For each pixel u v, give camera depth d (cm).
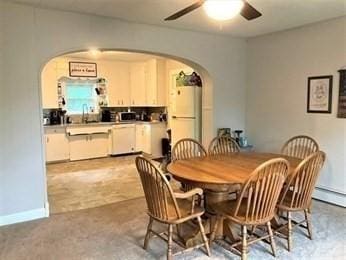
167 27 439
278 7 343
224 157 362
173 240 289
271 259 259
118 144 764
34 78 351
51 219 356
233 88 525
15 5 333
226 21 405
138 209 389
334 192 405
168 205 273
